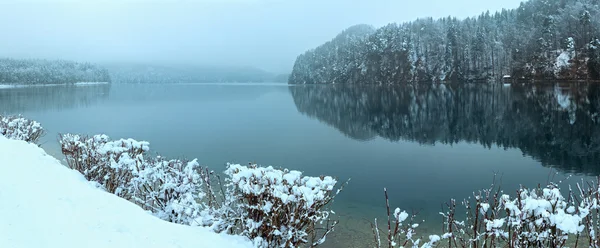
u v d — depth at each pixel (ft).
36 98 192.85
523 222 11.53
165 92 281.33
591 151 48.21
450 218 14.20
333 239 20.75
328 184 13.87
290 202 13.16
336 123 84.94
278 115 104.01
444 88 216.33
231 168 15.07
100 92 281.33
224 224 14.43
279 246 13.12
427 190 32.94
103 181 20.17
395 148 54.39
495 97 138.92
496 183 35.29
